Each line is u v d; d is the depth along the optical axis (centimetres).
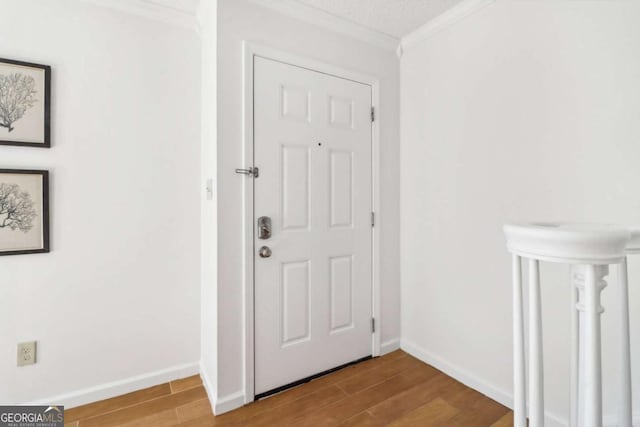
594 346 63
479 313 175
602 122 128
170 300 184
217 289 156
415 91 213
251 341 166
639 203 119
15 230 148
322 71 189
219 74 156
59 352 158
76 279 161
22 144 147
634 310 119
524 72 153
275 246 174
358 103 204
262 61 168
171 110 183
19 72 147
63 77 157
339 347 199
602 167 128
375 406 162
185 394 171
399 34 211
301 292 183
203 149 187
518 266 76
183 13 182
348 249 202
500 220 165
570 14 137
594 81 130
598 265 63
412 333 218
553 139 143
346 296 201
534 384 72
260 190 169
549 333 145
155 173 179
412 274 218
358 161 205
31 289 152
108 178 168
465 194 182
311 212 187
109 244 168
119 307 171
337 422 150
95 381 165
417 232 214
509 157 160
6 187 146
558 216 141
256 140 167
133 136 173
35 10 151
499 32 164
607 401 124
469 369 181
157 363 181
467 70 180
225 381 158
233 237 161
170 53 182
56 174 156
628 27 121
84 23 161
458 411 158
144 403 163
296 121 180
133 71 173
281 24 174
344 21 193
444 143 194
